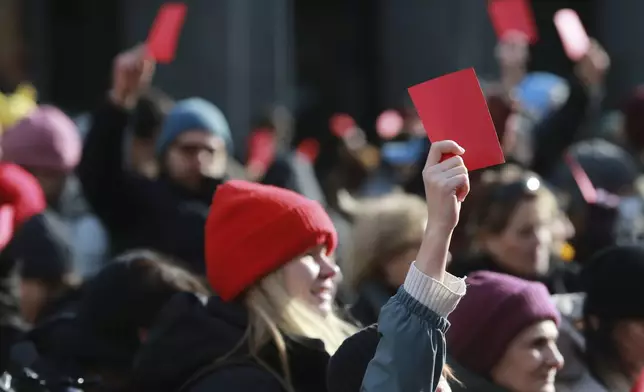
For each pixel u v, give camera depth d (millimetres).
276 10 29469
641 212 12094
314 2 36406
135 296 7371
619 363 7895
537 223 8820
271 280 6574
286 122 21391
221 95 28719
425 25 32938
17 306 9477
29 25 30203
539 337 7008
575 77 12055
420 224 8617
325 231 6656
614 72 32344
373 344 5762
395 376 5391
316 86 36000
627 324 7832
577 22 11297
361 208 9000
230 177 12211
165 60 9992
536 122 12977
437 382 5473
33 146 11430
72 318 7789
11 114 13586
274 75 29375
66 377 7398
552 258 9320
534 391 7020
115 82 10109
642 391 7133
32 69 30188
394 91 33406
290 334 6438
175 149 10727
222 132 10938
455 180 5414
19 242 9320
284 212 6598
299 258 6609
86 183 10305
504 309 7012
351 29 35906
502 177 9086
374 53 35656
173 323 6465
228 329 6441
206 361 6340
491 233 8883
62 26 30938
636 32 32250
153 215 10430
